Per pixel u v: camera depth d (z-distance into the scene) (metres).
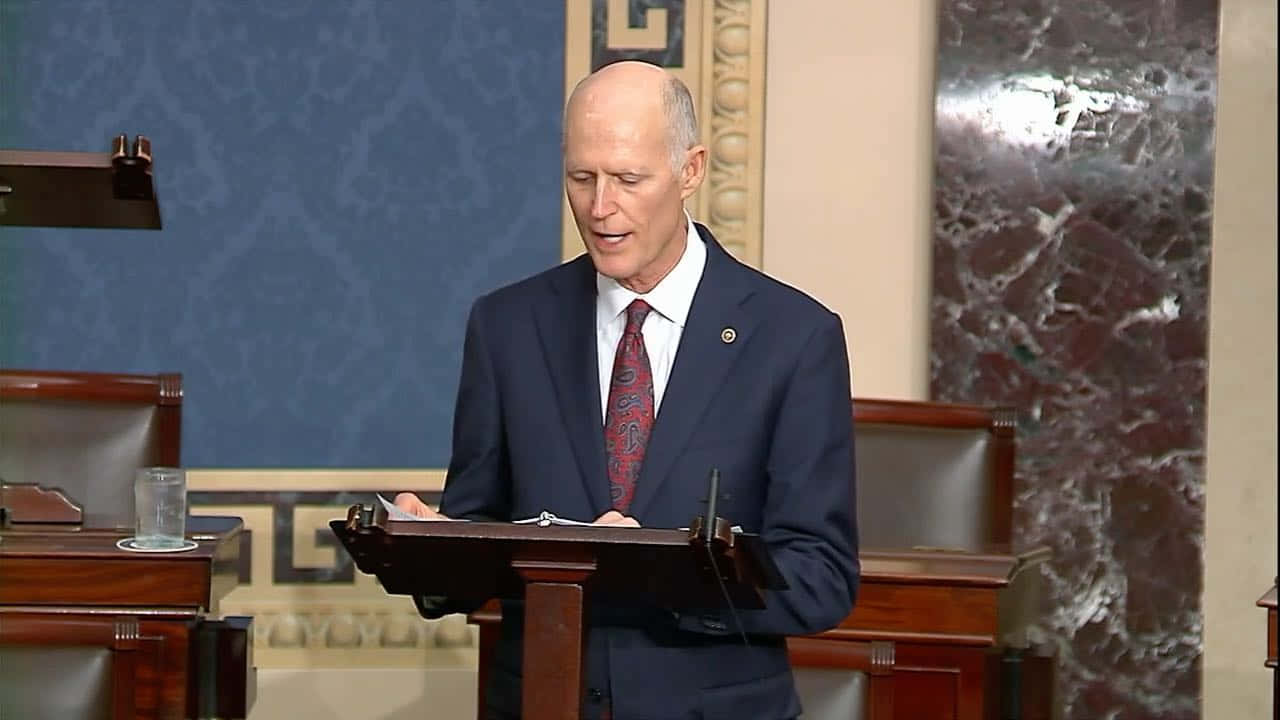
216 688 15.44
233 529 15.73
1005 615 15.54
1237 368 20.86
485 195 21.23
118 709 14.15
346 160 21.11
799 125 21.23
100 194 9.26
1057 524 20.80
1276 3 20.77
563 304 10.78
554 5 21.17
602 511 10.19
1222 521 20.89
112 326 20.94
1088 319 20.75
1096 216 20.77
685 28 21.14
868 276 21.27
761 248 21.16
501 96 21.20
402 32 21.11
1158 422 20.75
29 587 14.15
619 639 9.95
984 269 20.83
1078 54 20.78
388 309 21.20
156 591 14.31
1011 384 20.83
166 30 20.88
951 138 20.83
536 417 10.52
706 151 10.41
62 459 16.61
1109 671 20.77
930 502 17.98
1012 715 16.39
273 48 21.00
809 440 10.22
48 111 20.75
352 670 20.98
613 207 9.80
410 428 21.27
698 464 10.17
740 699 10.03
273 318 21.11
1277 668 13.61
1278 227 20.78
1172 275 20.70
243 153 21.00
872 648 14.48
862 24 21.22
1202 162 20.69
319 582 21.03
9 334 20.78
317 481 21.06
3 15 20.67
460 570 8.92
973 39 20.81
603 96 9.91
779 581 8.91
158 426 16.86
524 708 8.66
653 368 10.56
